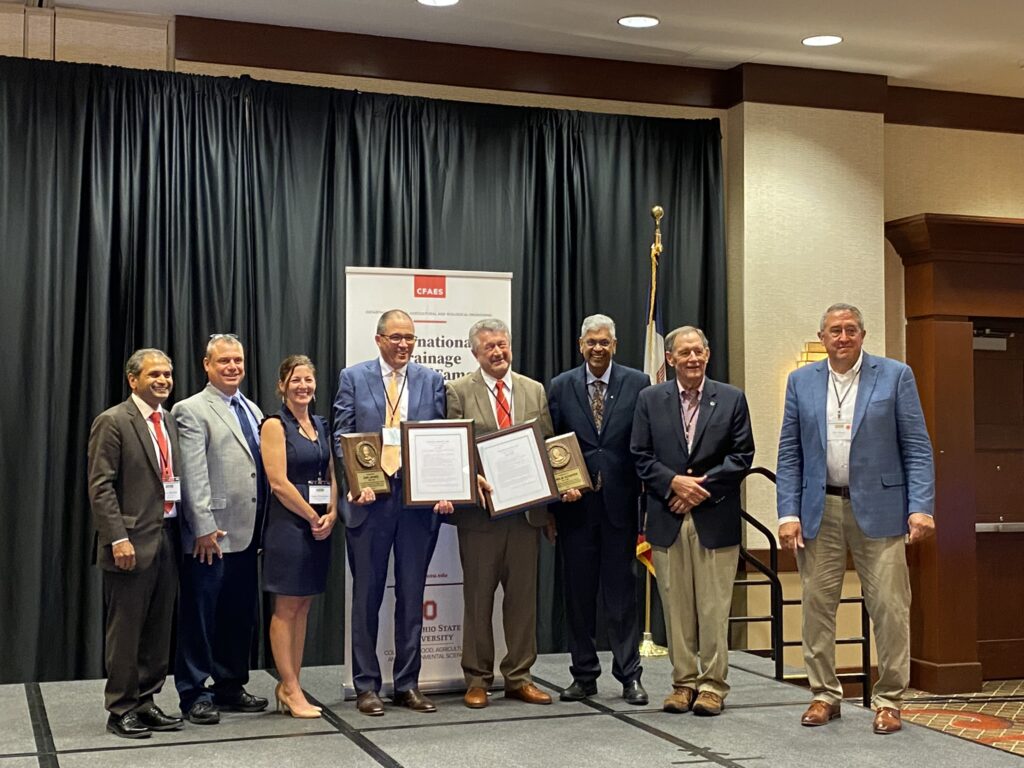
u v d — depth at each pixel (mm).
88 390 6312
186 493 4969
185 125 6566
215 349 5141
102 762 4359
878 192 7828
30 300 6246
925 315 7910
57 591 6258
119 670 4777
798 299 7629
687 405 5297
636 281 7480
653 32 7008
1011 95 8406
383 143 6961
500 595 5828
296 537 5109
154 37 6672
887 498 4965
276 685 5953
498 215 7191
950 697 7594
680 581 5285
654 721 5098
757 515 7465
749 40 7137
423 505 5168
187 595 5078
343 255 6824
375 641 5285
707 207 7609
